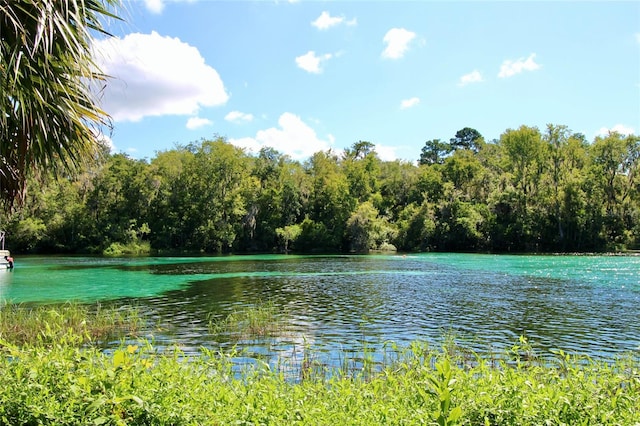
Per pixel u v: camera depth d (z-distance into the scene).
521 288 21.84
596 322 13.78
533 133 59.31
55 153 4.65
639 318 14.38
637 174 55.44
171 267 34.84
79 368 3.83
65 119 4.27
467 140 107.00
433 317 14.63
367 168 79.69
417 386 3.96
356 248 60.78
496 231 58.25
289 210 65.75
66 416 3.25
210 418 3.48
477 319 14.32
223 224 60.91
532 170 59.56
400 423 3.63
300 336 11.78
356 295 19.83
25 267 34.19
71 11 3.80
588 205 55.66
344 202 63.53
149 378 3.86
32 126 4.12
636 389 4.30
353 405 4.10
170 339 11.34
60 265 36.25
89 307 16.45
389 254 53.91
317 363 8.69
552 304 17.12
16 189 4.55
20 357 4.00
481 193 64.75
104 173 57.69
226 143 63.50
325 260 43.72
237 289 21.86
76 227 56.41
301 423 3.52
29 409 3.28
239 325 13.20
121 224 57.59
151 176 61.19
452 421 3.09
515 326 13.23
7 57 3.63
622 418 3.73
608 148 56.56
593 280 24.78
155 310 15.88
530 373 4.85
